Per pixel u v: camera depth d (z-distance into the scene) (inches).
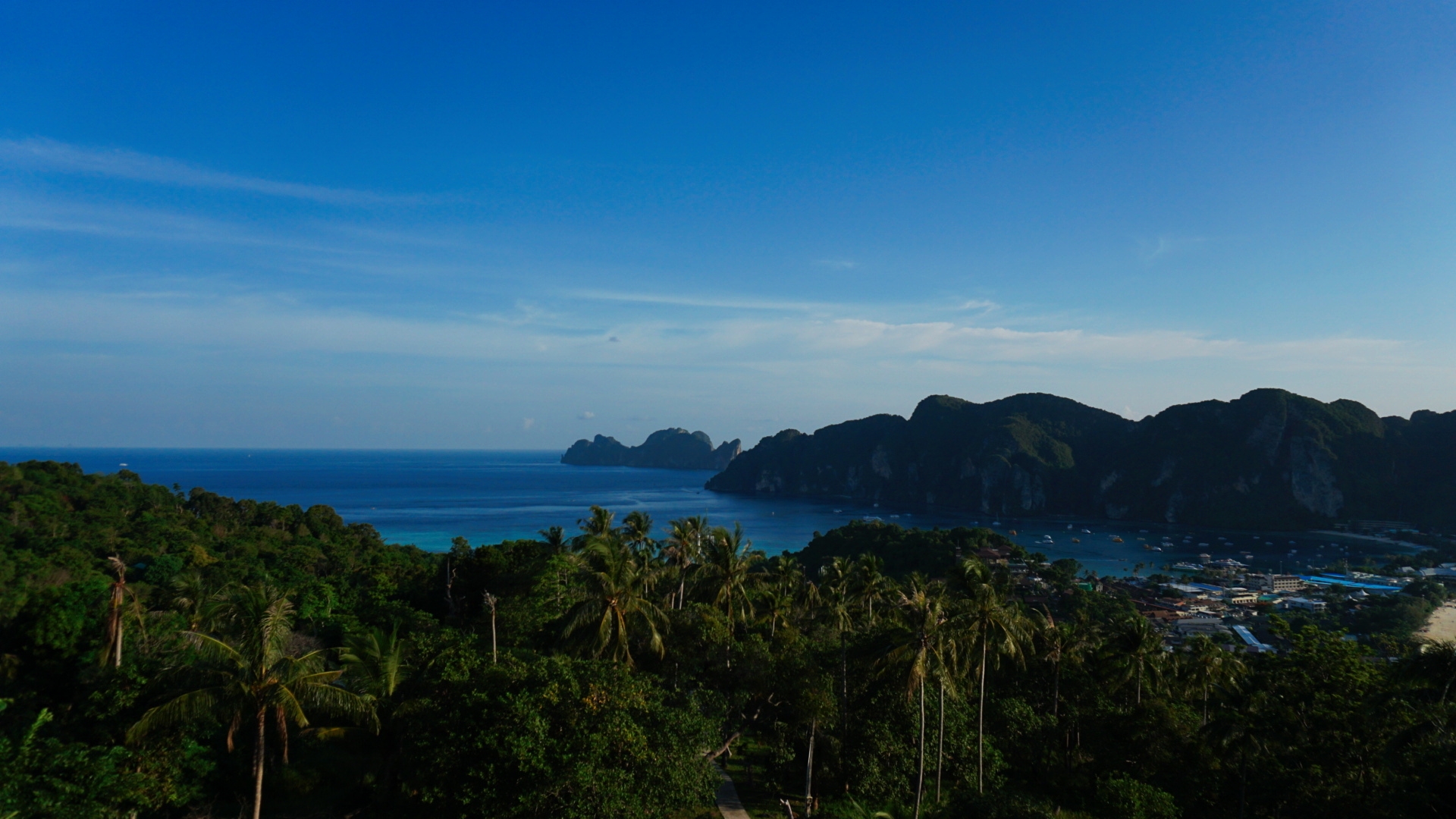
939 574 5979.3
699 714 1470.2
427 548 7573.8
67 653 1417.3
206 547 3715.6
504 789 1088.8
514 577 2527.1
